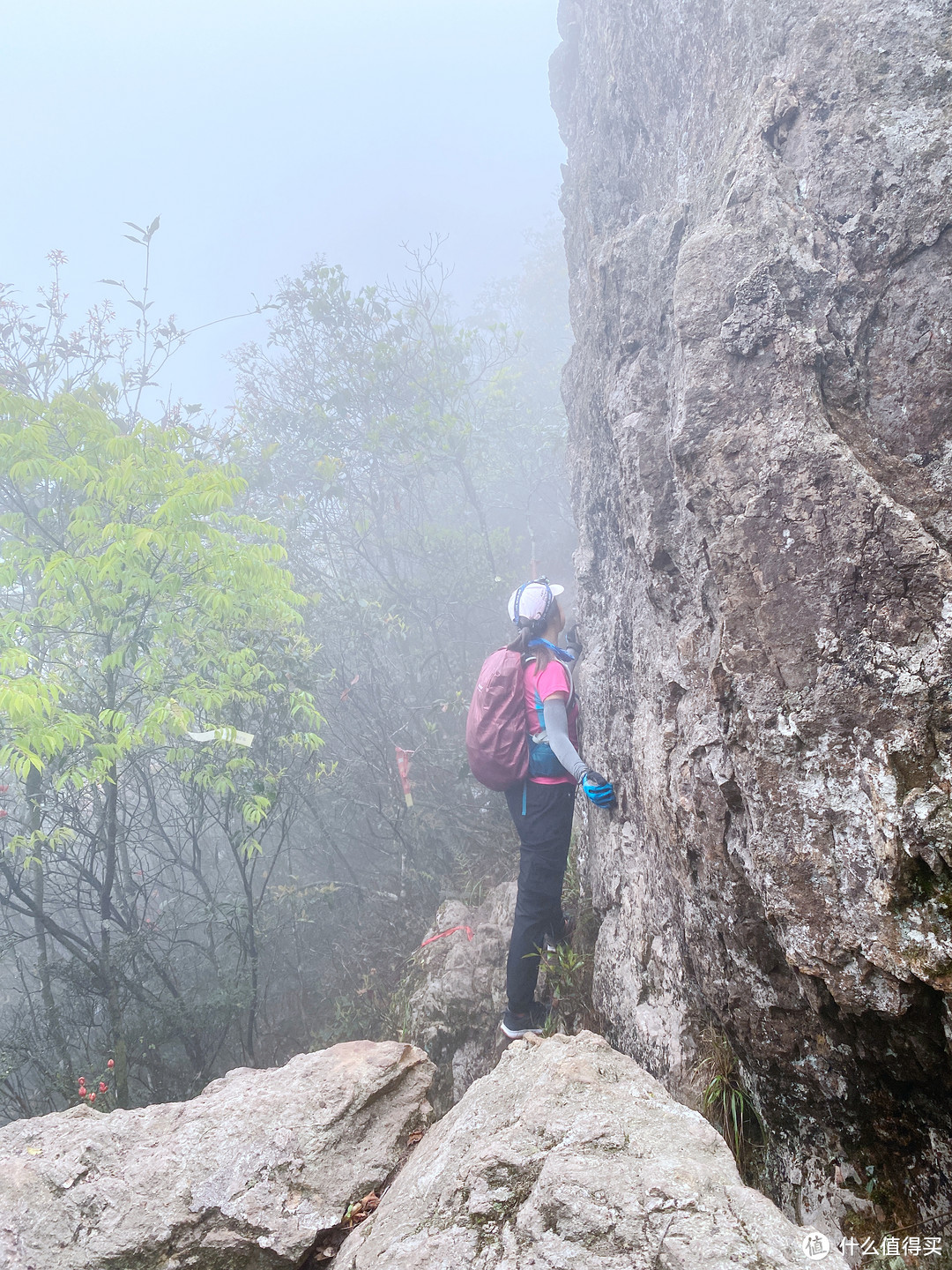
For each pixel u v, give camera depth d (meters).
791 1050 1.67
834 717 1.54
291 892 4.37
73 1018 3.71
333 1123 1.73
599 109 4.17
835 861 1.49
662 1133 1.29
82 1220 1.56
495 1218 1.20
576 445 4.48
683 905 1.98
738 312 1.85
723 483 1.80
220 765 3.82
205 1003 3.65
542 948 3.00
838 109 1.90
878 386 1.77
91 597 3.55
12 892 3.51
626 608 3.00
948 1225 1.41
